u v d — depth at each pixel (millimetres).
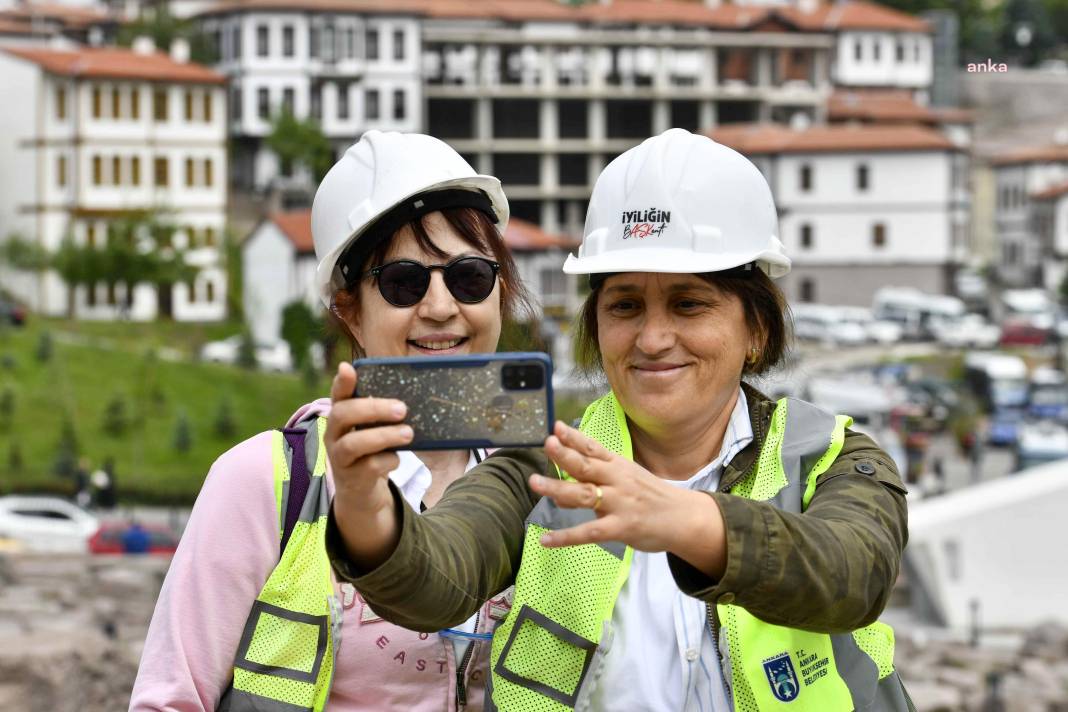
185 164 68500
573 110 85438
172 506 41094
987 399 58375
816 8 96188
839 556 2229
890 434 45344
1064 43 140875
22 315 57906
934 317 71375
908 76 95188
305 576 3020
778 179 76750
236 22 80500
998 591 21734
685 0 101062
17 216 68875
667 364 2660
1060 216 90750
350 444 2115
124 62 67875
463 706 3094
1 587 15281
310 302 63406
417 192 3184
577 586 2635
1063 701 12523
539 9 86500
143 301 67312
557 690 2639
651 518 2133
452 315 3244
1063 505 21734
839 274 77062
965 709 12172
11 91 68562
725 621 2596
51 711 7801
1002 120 116062
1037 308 76625
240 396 50875
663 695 2611
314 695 3008
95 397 48531
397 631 3049
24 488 40312
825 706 2580
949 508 21969
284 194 80188
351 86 80875
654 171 2672
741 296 2684
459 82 83375
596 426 2803
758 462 2689
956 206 77750
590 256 2709
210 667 2998
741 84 88375
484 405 2184
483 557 2488
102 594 15680
